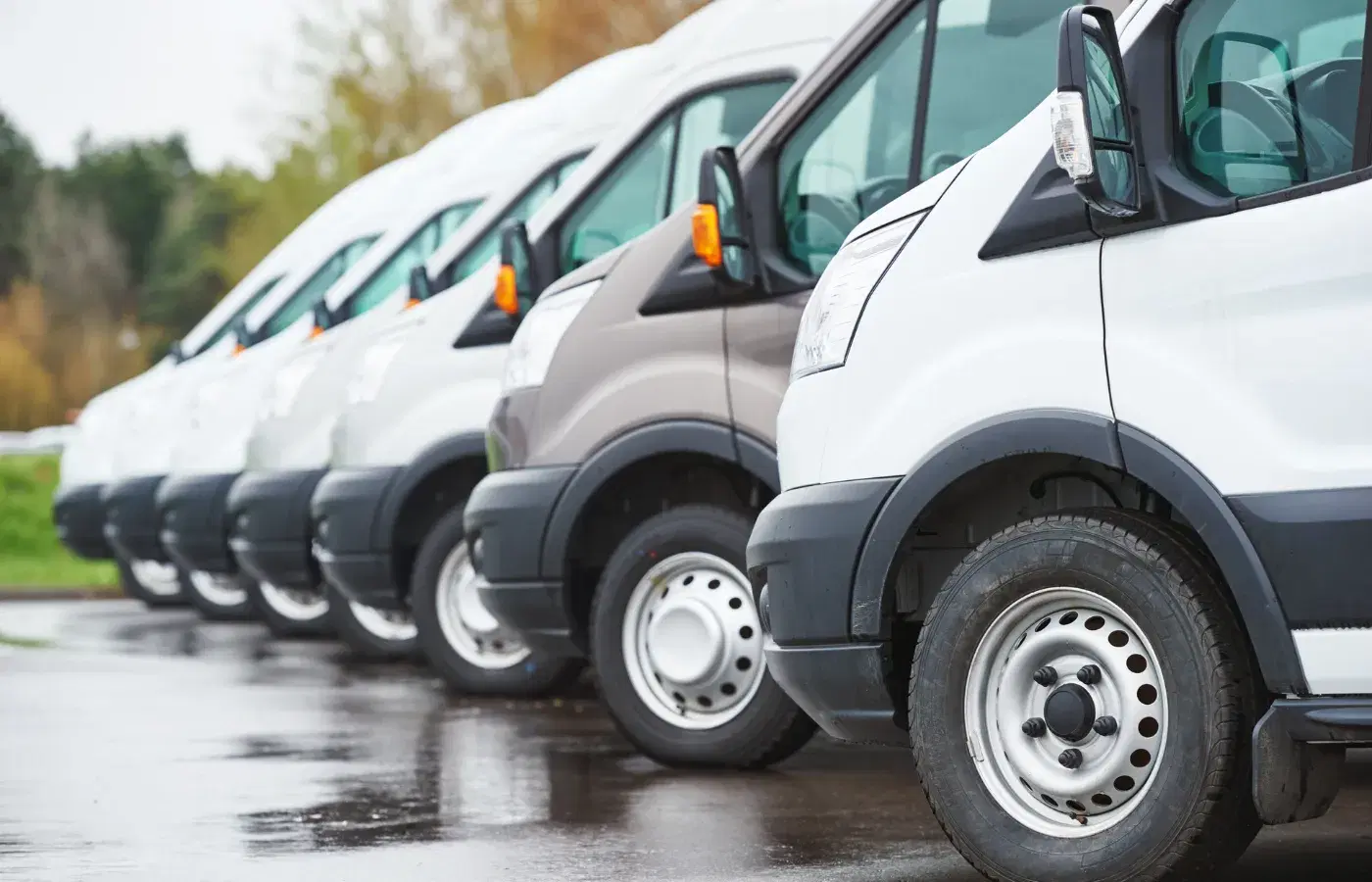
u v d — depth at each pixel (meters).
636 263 8.30
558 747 9.21
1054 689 5.29
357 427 11.92
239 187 68.88
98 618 19.03
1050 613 5.34
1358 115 4.95
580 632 8.61
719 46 9.53
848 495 5.71
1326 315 4.88
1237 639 5.05
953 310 5.54
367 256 14.41
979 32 7.54
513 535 8.46
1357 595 4.79
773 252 7.91
